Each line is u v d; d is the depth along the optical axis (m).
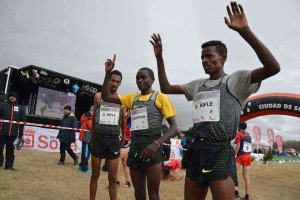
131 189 5.92
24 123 6.81
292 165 22.77
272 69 2.03
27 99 15.69
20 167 7.02
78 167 8.03
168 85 2.80
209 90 2.35
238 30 2.02
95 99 4.08
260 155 24.31
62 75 15.55
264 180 10.60
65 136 8.23
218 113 2.26
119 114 3.98
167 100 3.26
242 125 6.69
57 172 6.90
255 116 11.86
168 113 3.20
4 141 6.58
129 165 3.30
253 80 2.18
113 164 3.91
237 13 2.04
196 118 2.38
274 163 23.73
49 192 5.00
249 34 2.00
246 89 2.23
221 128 2.23
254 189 8.29
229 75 2.34
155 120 3.25
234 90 2.27
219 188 2.17
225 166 2.21
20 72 14.31
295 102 11.02
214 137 2.25
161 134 3.29
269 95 11.55
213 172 2.20
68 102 16.70
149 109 3.27
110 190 3.88
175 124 3.18
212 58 2.36
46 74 14.99
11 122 6.54
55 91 16.19
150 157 2.98
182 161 2.43
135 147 3.25
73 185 5.71
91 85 17.17
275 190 8.55
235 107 2.27
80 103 18.14
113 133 3.91
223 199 2.16
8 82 13.88
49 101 16.00
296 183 10.78
